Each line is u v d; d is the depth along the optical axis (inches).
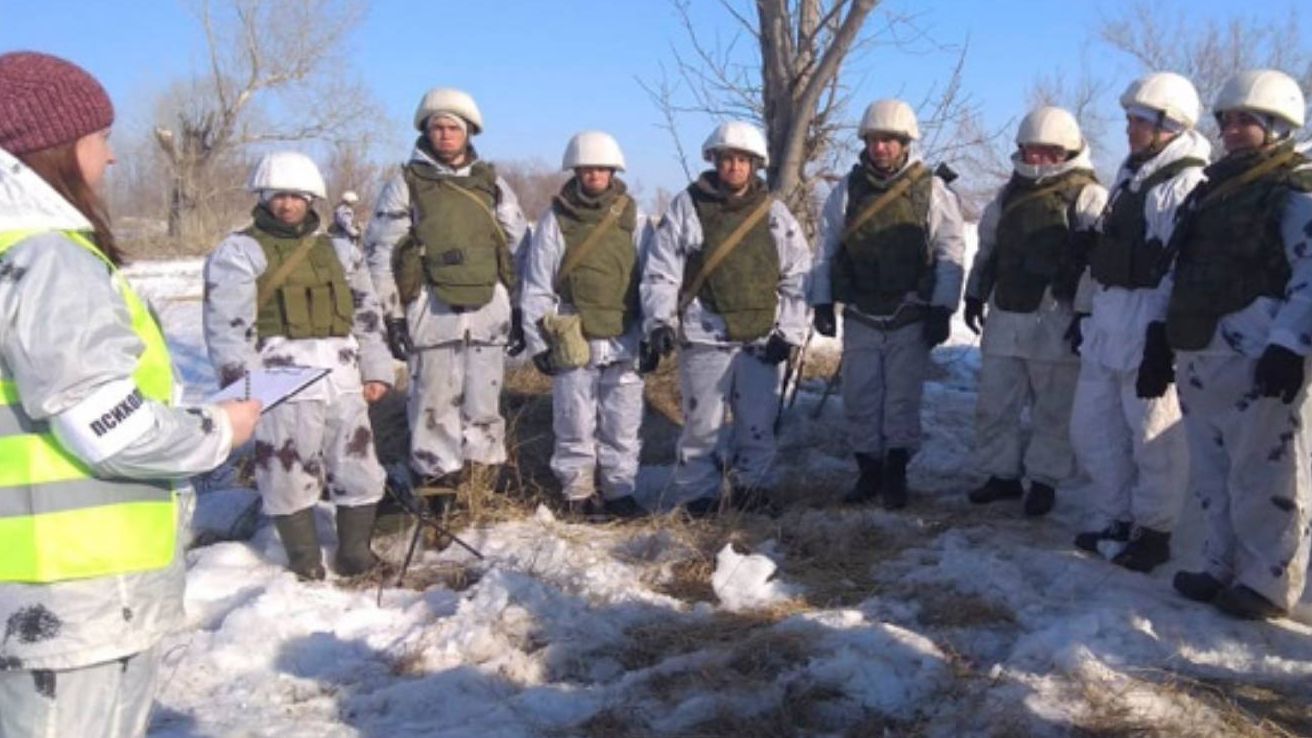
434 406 263.0
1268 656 188.2
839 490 287.1
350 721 173.2
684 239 264.4
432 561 243.9
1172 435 223.0
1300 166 193.5
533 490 289.6
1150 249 218.8
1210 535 208.7
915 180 267.1
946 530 255.1
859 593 222.8
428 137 260.1
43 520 97.9
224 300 221.1
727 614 212.1
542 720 172.4
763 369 269.7
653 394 345.4
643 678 183.3
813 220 348.5
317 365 228.5
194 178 1441.9
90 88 102.3
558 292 267.4
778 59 327.9
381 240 258.4
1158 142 222.7
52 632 99.0
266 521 264.8
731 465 276.2
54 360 93.6
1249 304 193.9
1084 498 273.3
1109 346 228.2
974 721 167.6
